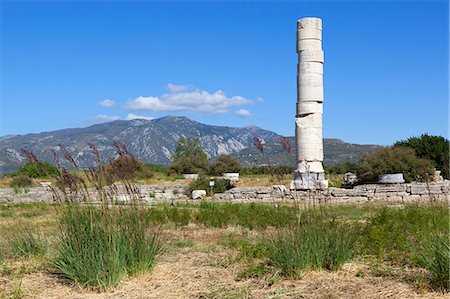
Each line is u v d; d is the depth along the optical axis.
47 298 9.23
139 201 13.20
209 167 59.66
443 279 9.20
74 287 9.80
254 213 20.84
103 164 10.55
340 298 8.82
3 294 9.44
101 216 10.31
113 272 9.66
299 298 8.90
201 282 10.00
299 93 34.31
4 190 38.62
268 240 12.89
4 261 12.20
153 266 10.61
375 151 38.50
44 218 22.12
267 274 10.35
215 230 18.19
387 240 13.12
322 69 34.44
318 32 34.19
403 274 10.27
